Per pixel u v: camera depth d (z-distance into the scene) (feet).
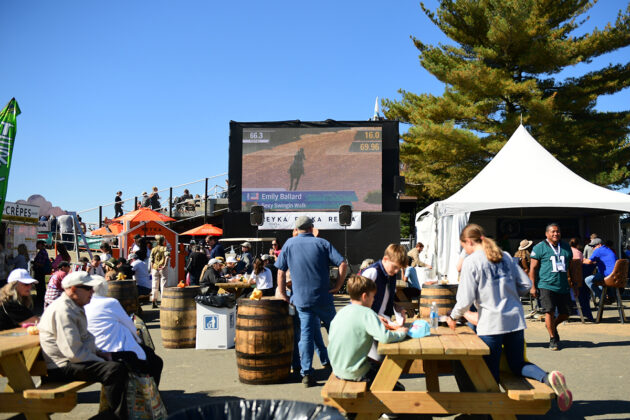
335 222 60.34
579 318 38.34
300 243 20.67
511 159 50.24
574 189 45.57
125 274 42.01
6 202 50.06
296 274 20.43
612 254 36.09
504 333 14.76
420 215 56.75
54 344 15.52
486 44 89.04
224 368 23.70
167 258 48.60
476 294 15.12
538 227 70.23
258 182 61.16
